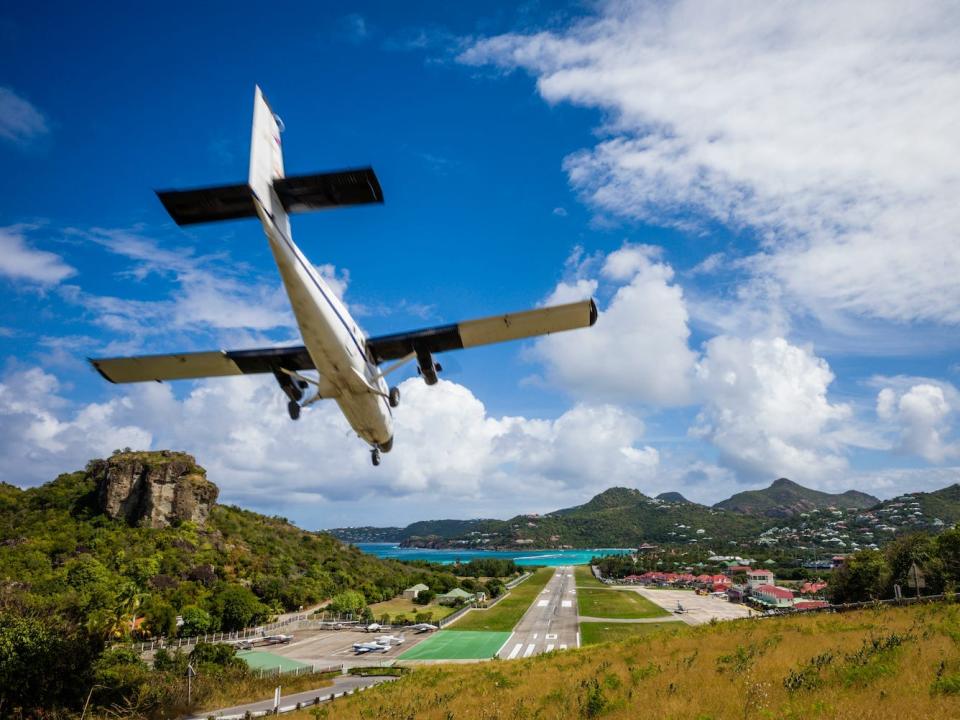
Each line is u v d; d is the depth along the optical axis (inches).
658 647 1240.2
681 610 4109.3
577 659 1305.4
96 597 1672.0
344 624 3472.0
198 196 567.8
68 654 1253.7
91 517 4015.8
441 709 890.1
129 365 754.2
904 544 2092.8
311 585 4252.0
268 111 613.9
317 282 649.0
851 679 607.2
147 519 4114.2
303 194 598.9
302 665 2301.9
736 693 629.9
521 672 1242.0
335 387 724.0
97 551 3499.0
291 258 609.6
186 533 4124.0
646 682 793.6
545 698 816.3
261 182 579.8
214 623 2992.1
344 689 1851.6
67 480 4461.1
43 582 2785.4
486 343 735.1
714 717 550.0
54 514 3941.9
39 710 1173.7
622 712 642.8
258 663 2262.6
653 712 609.3
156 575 3361.2
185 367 763.4
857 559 2261.3
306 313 641.0
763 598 4431.6
